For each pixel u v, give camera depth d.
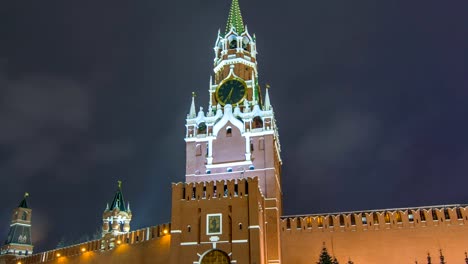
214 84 103.50
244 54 103.88
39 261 110.44
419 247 80.38
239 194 73.12
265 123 91.12
